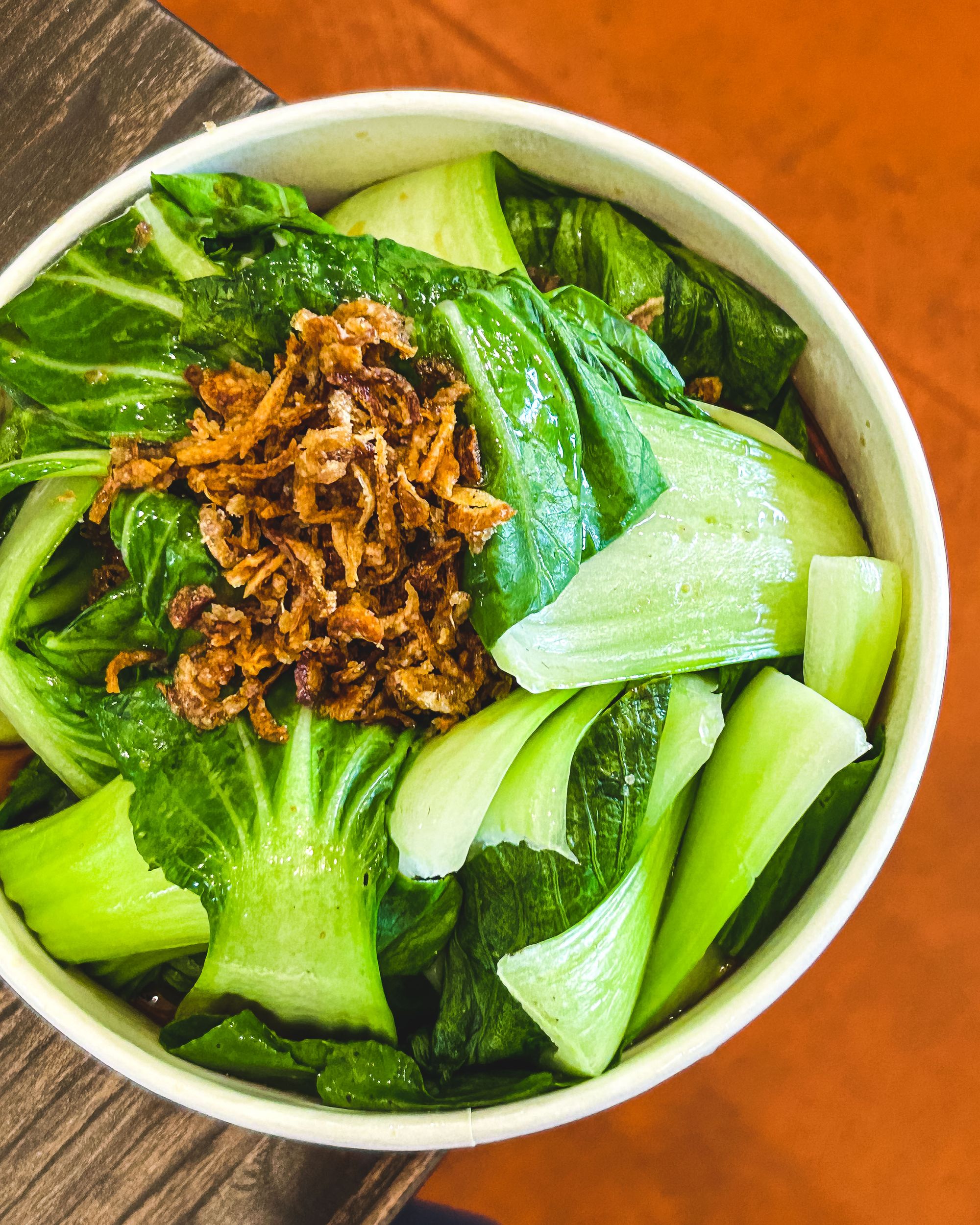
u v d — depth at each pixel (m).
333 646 0.37
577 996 0.37
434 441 0.36
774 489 0.39
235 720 0.37
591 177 0.39
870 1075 0.55
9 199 0.40
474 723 0.37
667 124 0.56
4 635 0.39
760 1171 0.56
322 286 0.37
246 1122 0.36
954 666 0.54
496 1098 0.37
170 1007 0.39
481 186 0.39
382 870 0.37
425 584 0.37
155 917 0.38
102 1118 0.39
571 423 0.37
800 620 0.39
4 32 0.40
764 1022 0.55
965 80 0.56
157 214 0.38
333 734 0.37
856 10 0.56
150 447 0.38
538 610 0.37
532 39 0.56
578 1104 0.36
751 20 0.56
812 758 0.37
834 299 0.38
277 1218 0.39
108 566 0.39
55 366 0.38
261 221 0.38
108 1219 0.39
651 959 0.38
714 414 0.40
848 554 0.39
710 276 0.39
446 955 0.38
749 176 0.56
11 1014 0.39
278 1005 0.37
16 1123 0.39
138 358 0.38
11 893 0.38
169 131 0.40
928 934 0.55
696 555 0.38
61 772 0.39
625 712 0.38
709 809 0.38
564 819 0.37
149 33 0.41
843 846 0.37
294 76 0.55
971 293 0.55
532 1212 0.56
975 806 0.54
